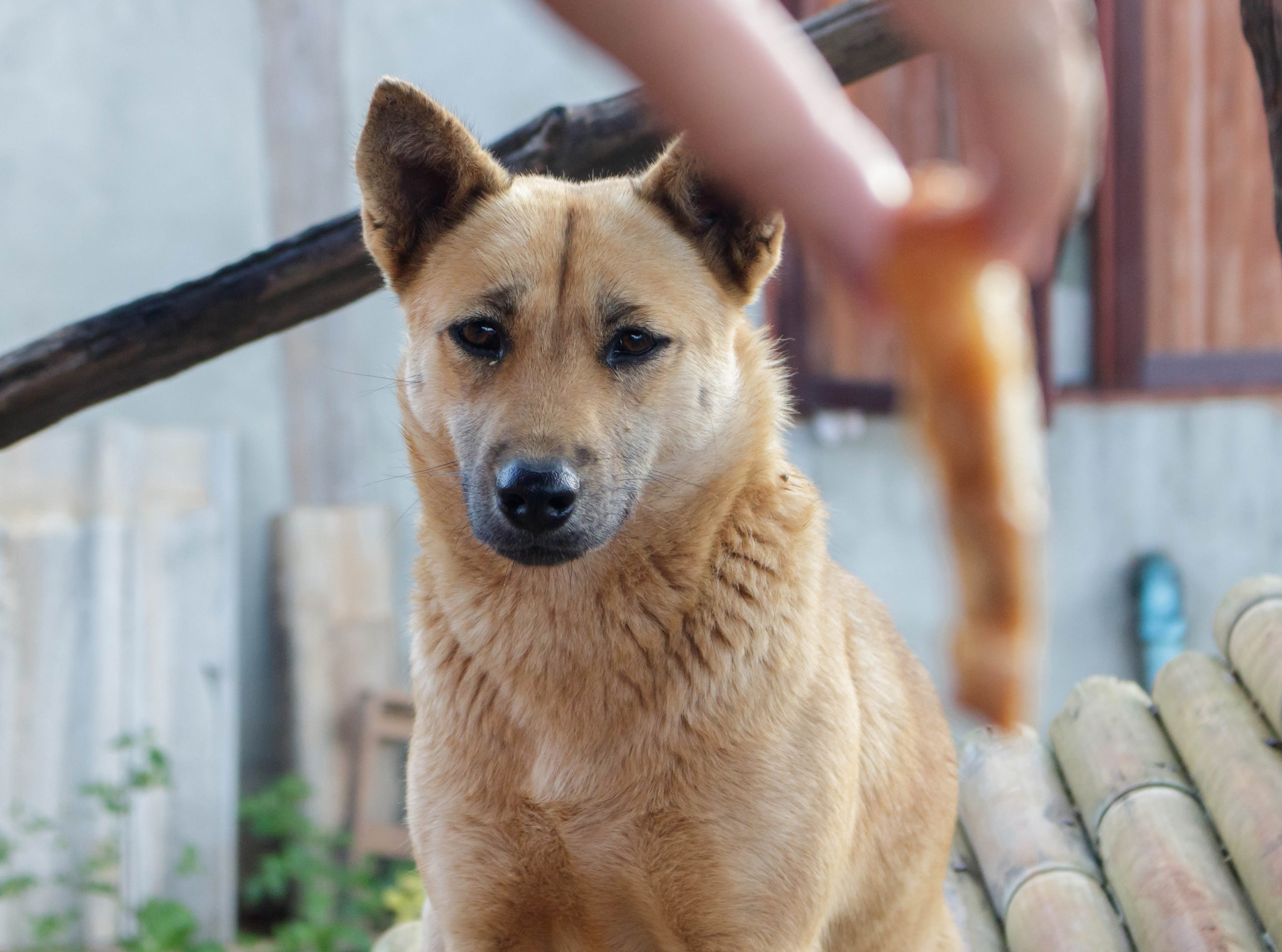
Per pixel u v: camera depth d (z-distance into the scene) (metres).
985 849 3.30
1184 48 6.74
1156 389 6.94
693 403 2.35
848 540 7.04
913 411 0.34
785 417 2.61
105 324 2.51
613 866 2.33
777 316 6.69
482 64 7.25
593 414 2.22
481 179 2.44
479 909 2.46
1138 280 6.83
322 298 2.58
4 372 2.51
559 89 7.35
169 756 6.64
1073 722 3.48
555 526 2.13
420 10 7.18
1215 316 6.96
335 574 7.04
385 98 2.35
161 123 6.98
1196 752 3.02
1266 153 6.84
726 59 0.35
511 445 2.16
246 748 7.11
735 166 0.36
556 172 2.61
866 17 2.20
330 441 7.23
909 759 2.74
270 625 7.15
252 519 7.13
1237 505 7.49
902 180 0.35
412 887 5.29
